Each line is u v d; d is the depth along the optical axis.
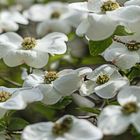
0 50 0.89
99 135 0.68
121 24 0.82
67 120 0.70
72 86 0.83
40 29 1.21
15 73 1.06
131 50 0.85
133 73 0.86
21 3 1.37
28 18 1.24
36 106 0.99
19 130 0.82
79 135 0.69
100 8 0.86
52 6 1.26
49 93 0.83
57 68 1.07
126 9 0.82
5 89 0.83
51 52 0.88
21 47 0.90
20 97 0.78
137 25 0.82
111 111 0.70
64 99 0.85
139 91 0.73
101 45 0.85
